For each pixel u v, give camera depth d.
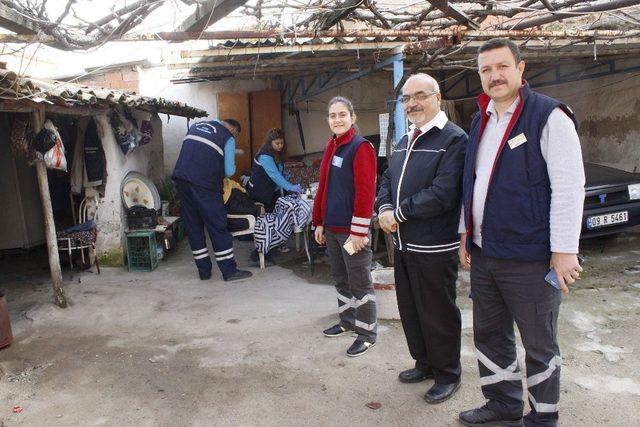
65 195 7.33
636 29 5.12
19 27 3.12
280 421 2.67
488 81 2.10
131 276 5.50
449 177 2.50
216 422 2.69
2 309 3.70
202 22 3.40
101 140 5.58
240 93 8.70
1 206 6.55
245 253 6.52
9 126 6.49
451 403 2.76
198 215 5.27
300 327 3.94
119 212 5.73
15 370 3.36
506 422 2.46
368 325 3.44
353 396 2.88
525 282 2.16
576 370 3.04
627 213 5.27
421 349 2.93
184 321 4.19
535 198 2.09
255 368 3.29
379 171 6.71
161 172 7.81
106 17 3.32
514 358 2.46
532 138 2.06
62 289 4.52
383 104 9.33
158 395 2.99
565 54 6.19
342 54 5.28
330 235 3.51
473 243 2.38
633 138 7.33
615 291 4.37
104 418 2.77
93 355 3.57
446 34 4.26
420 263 2.65
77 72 8.31
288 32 3.92
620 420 2.53
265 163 5.68
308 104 9.02
